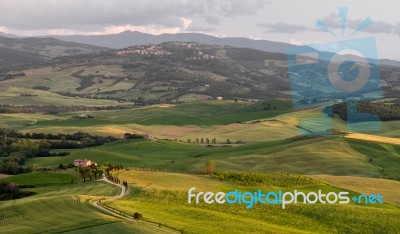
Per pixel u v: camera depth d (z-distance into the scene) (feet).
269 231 303.27
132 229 272.31
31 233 282.97
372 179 472.85
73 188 428.97
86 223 289.53
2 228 299.58
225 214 334.24
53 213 319.88
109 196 371.15
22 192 440.45
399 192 433.07
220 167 574.15
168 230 279.08
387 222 335.67
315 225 330.34
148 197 363.35
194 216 320.70
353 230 324.19
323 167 561.43
